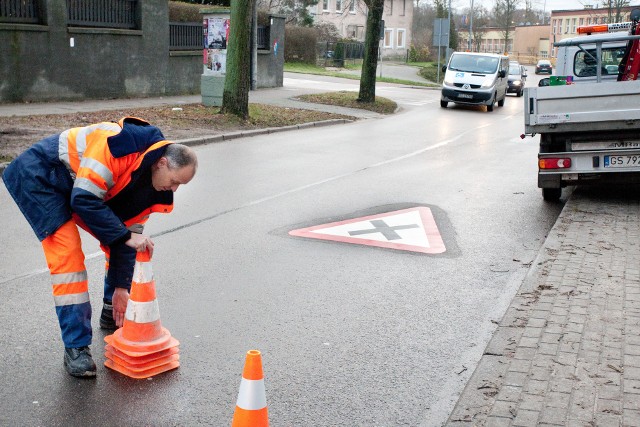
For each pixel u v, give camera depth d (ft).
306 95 83.76
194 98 75.56
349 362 15.62
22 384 14.12
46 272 21.13
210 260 22.74
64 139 14.02
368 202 31.96
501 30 364.79
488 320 18.31
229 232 26.22
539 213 30.45
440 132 61.98
